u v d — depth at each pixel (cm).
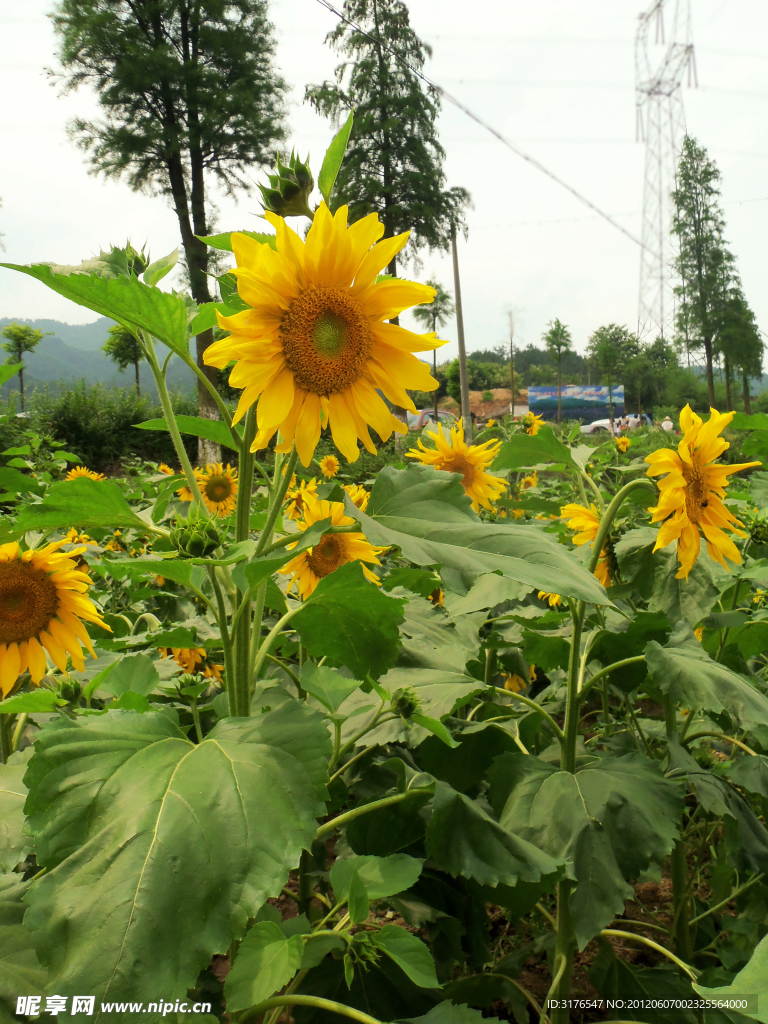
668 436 336
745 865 200
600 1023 201
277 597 211
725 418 218
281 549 158
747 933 230
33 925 110
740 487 490
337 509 261
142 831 118
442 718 207
